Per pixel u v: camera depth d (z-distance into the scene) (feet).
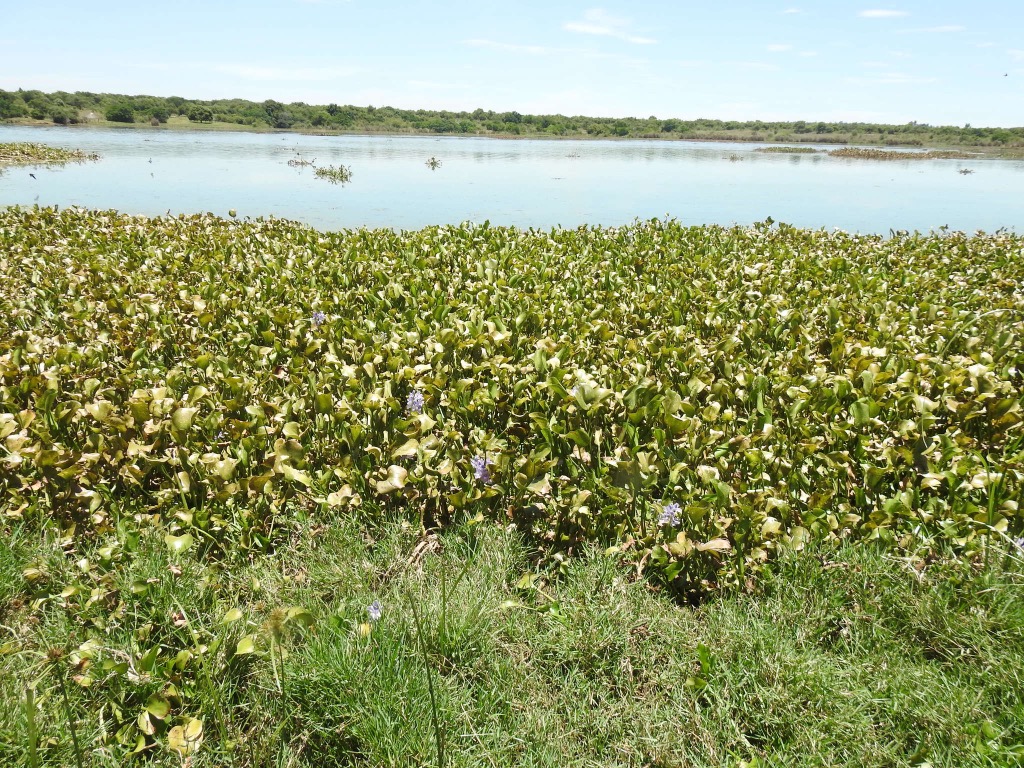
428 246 31.53
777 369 17.49
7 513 12.12
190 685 9.03
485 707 9.05
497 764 8.38
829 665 9.45
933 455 13.03
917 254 31.27
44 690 8.88
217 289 23.80
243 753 8.44
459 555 11.91
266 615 10.40
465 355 17.79
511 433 14.84
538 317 20.40
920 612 10.16
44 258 28.14
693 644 10.00
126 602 10.18
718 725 8.92
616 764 8.57
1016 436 14.08
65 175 85.56
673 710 9.15
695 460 13.29
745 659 9.59
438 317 21.03
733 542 11.68
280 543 12.33
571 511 12.09
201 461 12.98
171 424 13.57
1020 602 10.16
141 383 16.33
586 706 9.30
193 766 8.21
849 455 13.58
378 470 13.29
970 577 10.77
